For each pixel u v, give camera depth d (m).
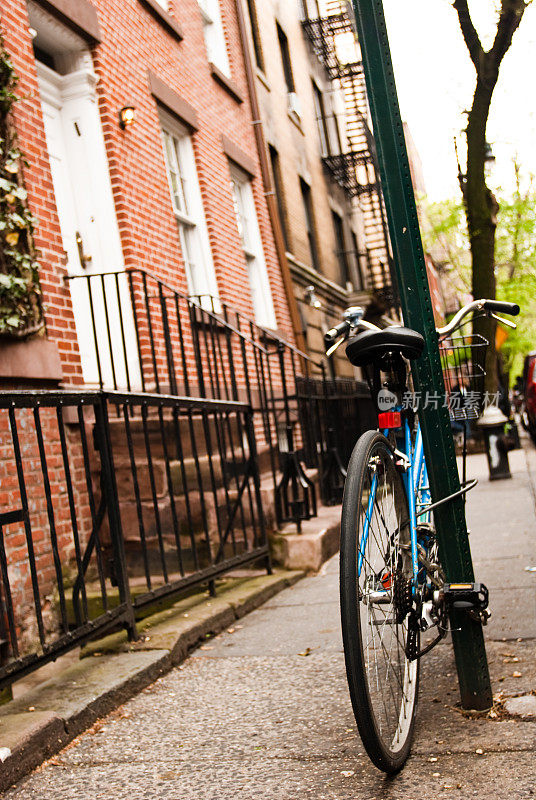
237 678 3.95
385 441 2.86
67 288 6.01
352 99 19.86
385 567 2.65
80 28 6.80
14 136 5.45
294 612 5.28
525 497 9.00
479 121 13.04
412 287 3.15
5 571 3.39
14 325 4.94
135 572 5.74
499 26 12.24
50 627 4.96
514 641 3.87
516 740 2.77
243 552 6.27
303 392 11.02
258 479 6.45
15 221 5.16
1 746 2.92
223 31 11.20
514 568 5.48
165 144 8.79
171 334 7.62
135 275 7.04
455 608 2.90
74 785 2.86
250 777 2.78
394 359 2.95
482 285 13.33
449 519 3.06
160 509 5.78
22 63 5.90
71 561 5.36
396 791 2.53
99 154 7.01
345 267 18.45
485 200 13.25
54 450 5.38
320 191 16.89
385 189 3.19
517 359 38.66
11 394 3.52
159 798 2.69
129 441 4.61
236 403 6.22
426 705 3.22
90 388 6.14
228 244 9.69
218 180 9.76
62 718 3.25
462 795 2.45
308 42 17.45
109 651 4.27
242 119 11.29
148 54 8.23
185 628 4.57
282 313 11.54
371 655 2.61
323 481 8.94
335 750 2.92
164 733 3.29
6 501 4.75
